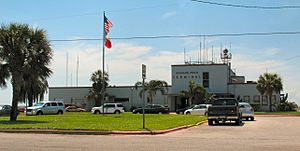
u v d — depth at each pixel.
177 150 12.34
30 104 55.34
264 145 13.86
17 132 20.03
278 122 31.80
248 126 25.91
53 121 27.70
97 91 73.62
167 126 22.59
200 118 34.28
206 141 15.30
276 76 64.75
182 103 70.38
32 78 29.81
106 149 12.59
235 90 68.38
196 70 69.56
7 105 47.44
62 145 13.72
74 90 77.56
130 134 18.95
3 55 28.64
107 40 40.41
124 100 74.44
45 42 29.91
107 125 22.45
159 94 72.12
